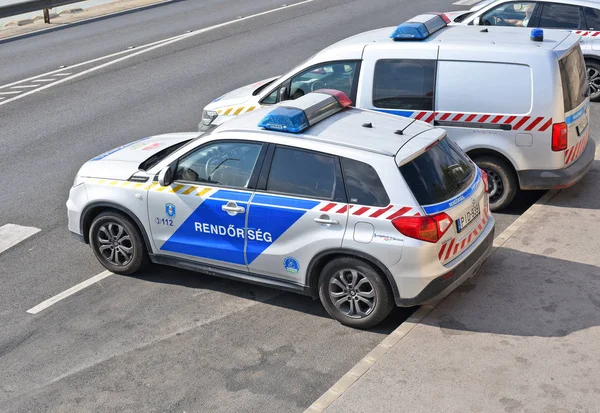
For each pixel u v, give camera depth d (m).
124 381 5.98
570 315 6.22
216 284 7.44
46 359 6.36
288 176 6.48
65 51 19.14
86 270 7.90
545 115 7.94
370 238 6.08
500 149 8.18
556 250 7.30
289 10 22.50
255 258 6.71
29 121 13.41
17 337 6.72
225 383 5.87
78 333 6.71
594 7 11.96
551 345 5.83
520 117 8.03
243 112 9.46
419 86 8.38
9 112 14.09
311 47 17.41
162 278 7.62
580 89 8.39
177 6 25.00
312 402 5.58
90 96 14.76
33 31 22.38
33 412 5.69
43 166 11.12
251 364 6.09
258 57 16.86
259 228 6.61
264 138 6.61
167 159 7.13
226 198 6.73
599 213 8.05
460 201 6.25
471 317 6.30
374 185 6.12
